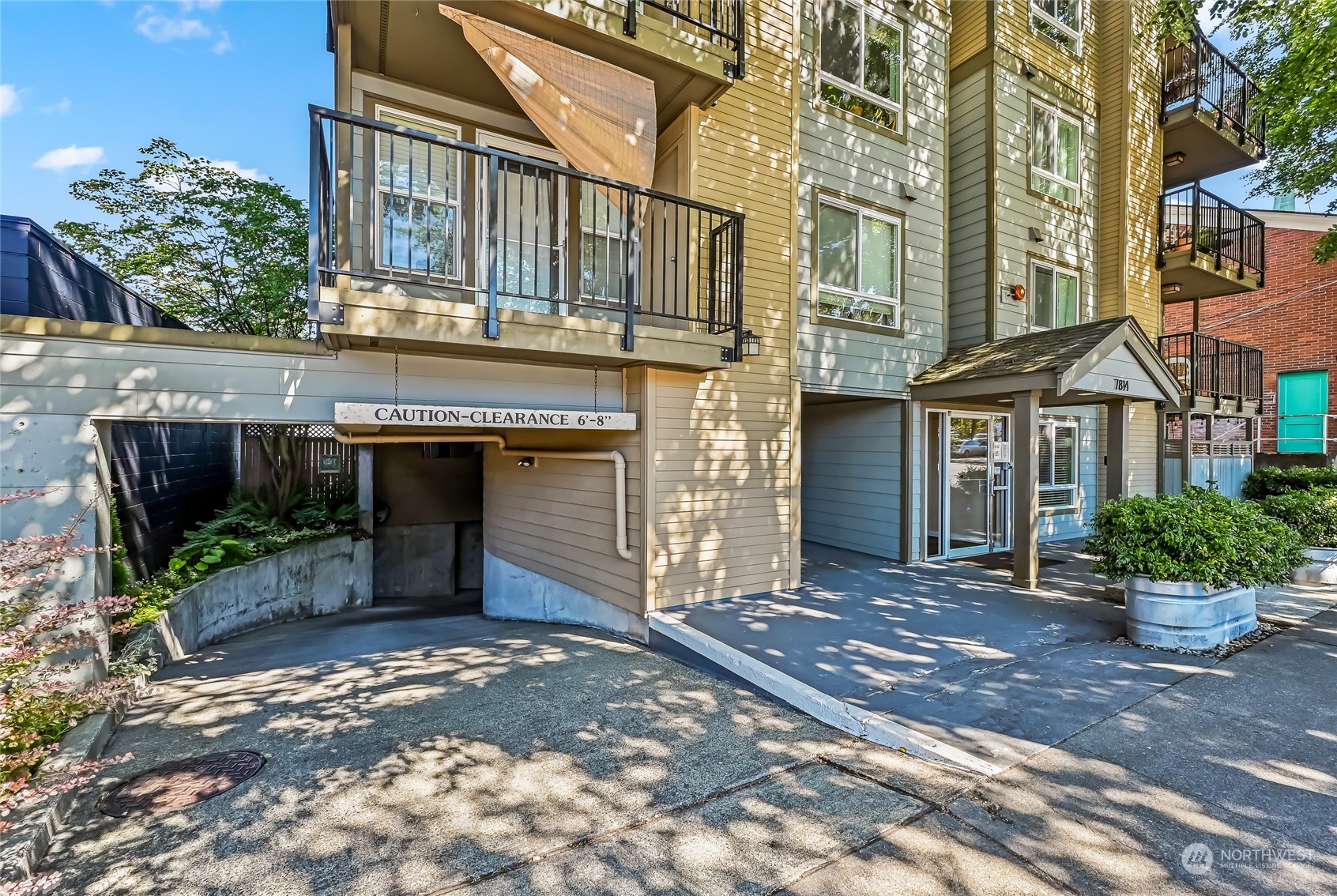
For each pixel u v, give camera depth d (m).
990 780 2.88
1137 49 10.27
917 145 8.20
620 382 5.73
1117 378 6.72
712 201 5.95
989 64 8.63
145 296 11.39
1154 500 5.29
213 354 4.13
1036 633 4.98
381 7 4.50
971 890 2.16
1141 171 10.43
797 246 6.74
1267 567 4.80
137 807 2.79
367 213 4.60
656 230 6.09
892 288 7.96
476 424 4.73
